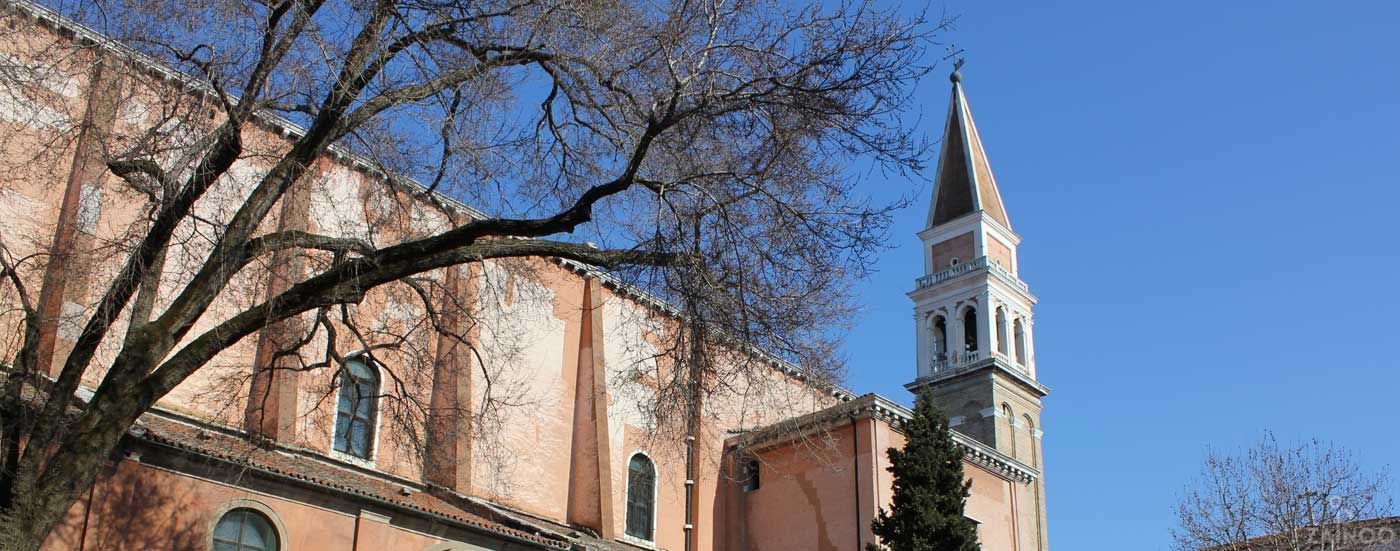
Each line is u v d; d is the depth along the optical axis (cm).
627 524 3378
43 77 1500
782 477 3678
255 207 1392
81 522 2019
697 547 3525
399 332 2531
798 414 3559
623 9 1537
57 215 2322
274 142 1923
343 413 2784
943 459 2916
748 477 3762
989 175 6469
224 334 1342
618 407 3444
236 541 2255
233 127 1373
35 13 1508
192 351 1327
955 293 5978
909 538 2772
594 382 3362
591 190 1455
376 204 1900
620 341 3503
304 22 1383
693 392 1688
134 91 1614
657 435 1938
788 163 1538
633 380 2014
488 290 2228
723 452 3741
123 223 2375
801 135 1508
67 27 1480
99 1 1412
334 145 1633
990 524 3850
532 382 3247
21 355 1327
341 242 1473
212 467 2227
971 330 5984
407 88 1466
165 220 1364
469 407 2966
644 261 1534
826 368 1731
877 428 3503
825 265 1567
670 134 1554
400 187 1691
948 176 6462
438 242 1436
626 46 1531
